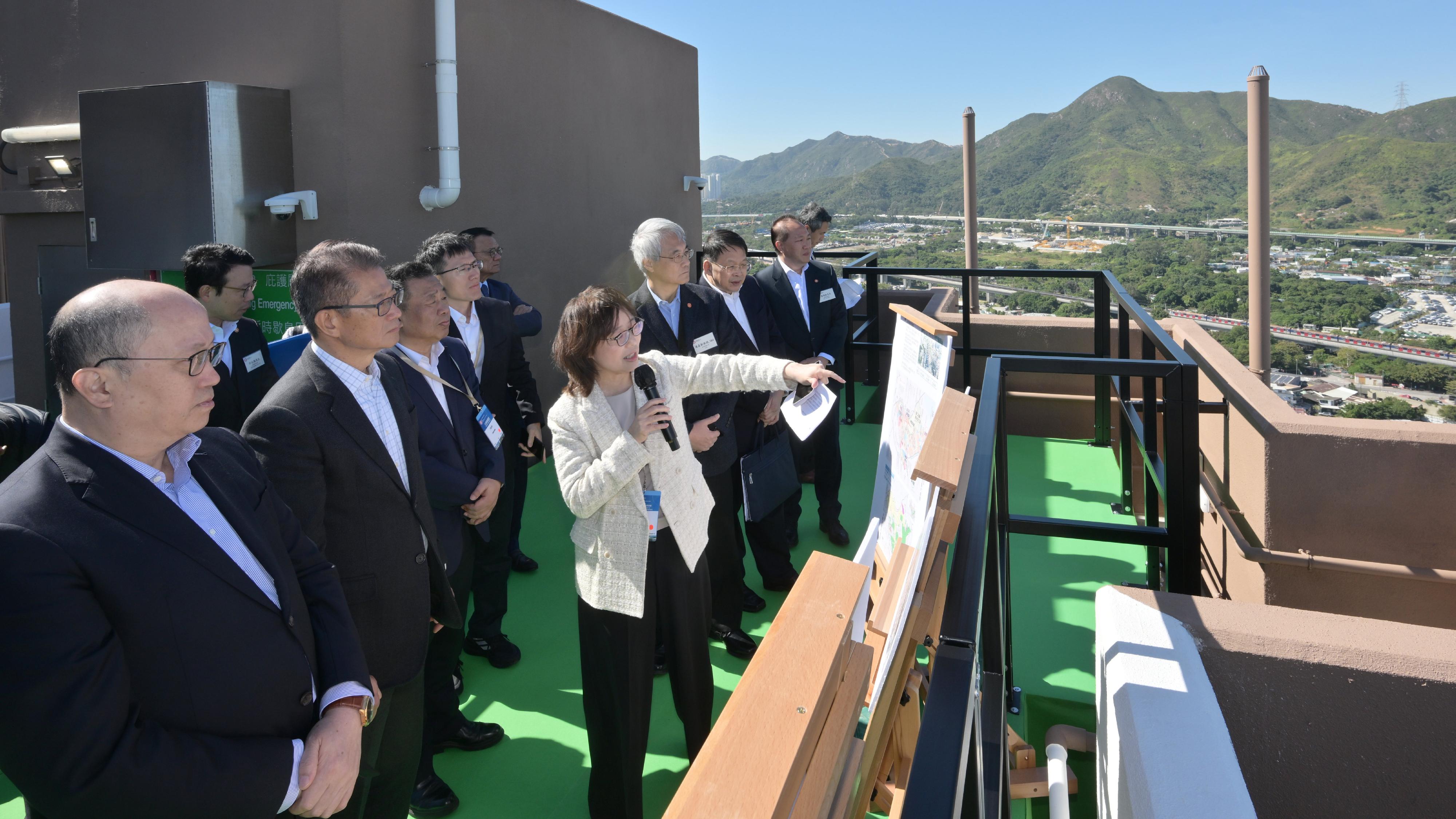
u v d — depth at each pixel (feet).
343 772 4.50
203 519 4.41
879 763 4.49
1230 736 6.09
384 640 6.14
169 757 3.80
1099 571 12.82
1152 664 6.25
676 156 24.21
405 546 6.21
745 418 11.35
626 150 21.56
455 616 6.77
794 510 13.34
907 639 4.46
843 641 2.75
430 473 7.75
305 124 13.87
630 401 7.41
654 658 8.25
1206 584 15.43
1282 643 6.24
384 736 6.26
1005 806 4.55
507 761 8.47
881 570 8.27
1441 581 10.94
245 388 9.92
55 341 3.93
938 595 4.79
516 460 11.18
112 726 3.68
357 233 13.93
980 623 4.06
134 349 3.89
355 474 5.98
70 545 3.75
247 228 13.20
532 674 10.05
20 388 16.98
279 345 9.95
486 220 16.72
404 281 7.95
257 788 4.06
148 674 3.94
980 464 5.17
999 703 4.66
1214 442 14.94
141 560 3.93
